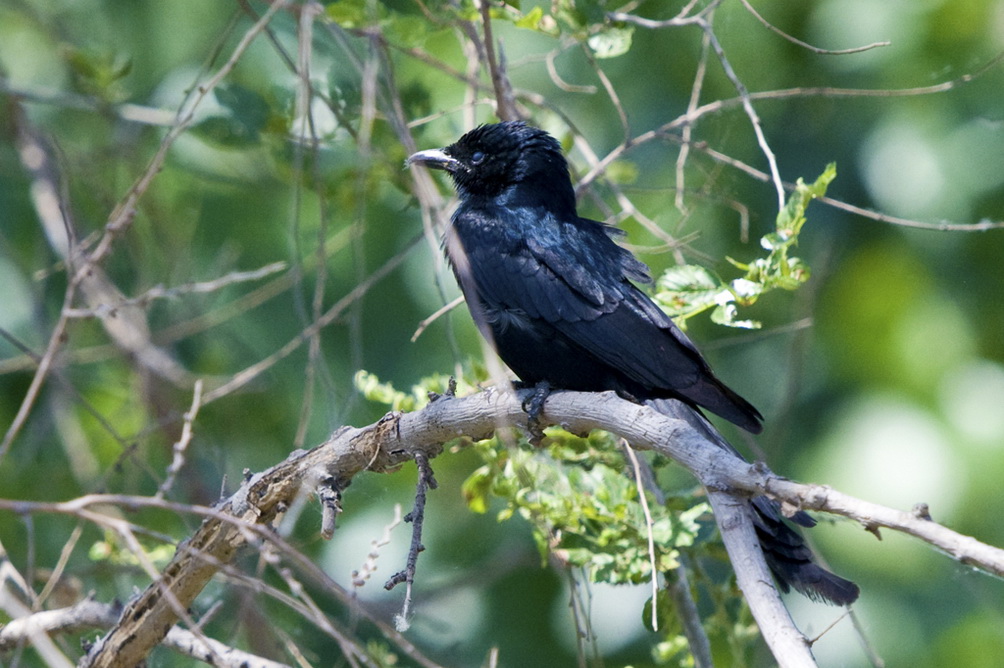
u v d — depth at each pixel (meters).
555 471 8.84
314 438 12.80
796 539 6.75
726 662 10.46
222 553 7.14
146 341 11.41
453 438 7.04
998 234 12.96
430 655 11.65
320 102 10.80
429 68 13.31
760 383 13.27
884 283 13.44
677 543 8.31
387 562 13.00
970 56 12.70
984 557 4.45
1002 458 12.71
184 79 12.52
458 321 13.23
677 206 10.18
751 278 7.99
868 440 12.95
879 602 12.32
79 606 8.12
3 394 12.77
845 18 12.88
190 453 11.66
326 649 10.99
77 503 5.83
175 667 9.42
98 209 12.70
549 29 9.34
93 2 13.50
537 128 10.16
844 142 13.04
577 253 8.94
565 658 12.77
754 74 13.02
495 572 11.95
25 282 11.87
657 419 6.14
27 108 13.30
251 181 12.89
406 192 10.92
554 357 8.75
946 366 13.18
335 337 13.11
